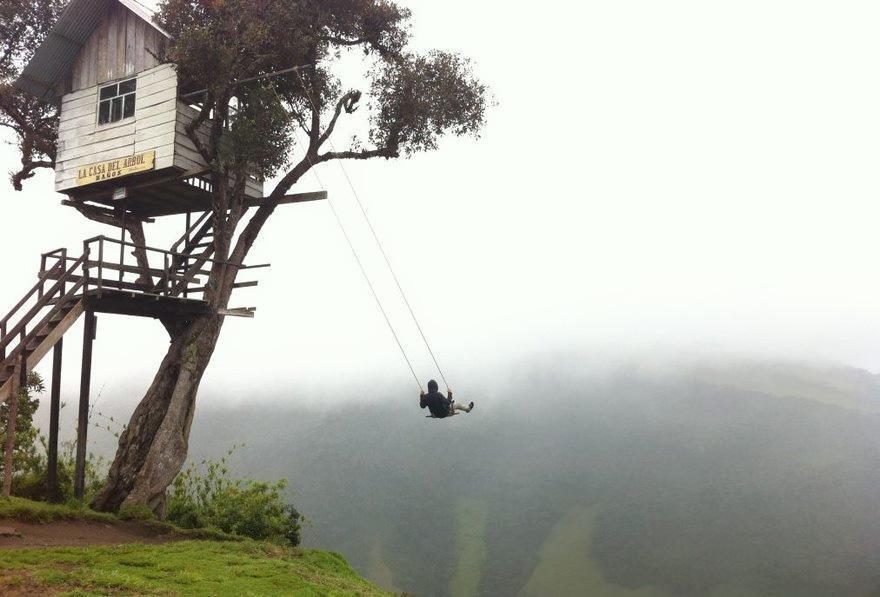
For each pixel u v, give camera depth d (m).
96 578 8.62
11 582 7.88
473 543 133.50
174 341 19.28
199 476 20.59
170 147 18.70
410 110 20.61
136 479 16.81
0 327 15.48
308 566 13.20
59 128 21.19
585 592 111.06
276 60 19.27
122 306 17.77
